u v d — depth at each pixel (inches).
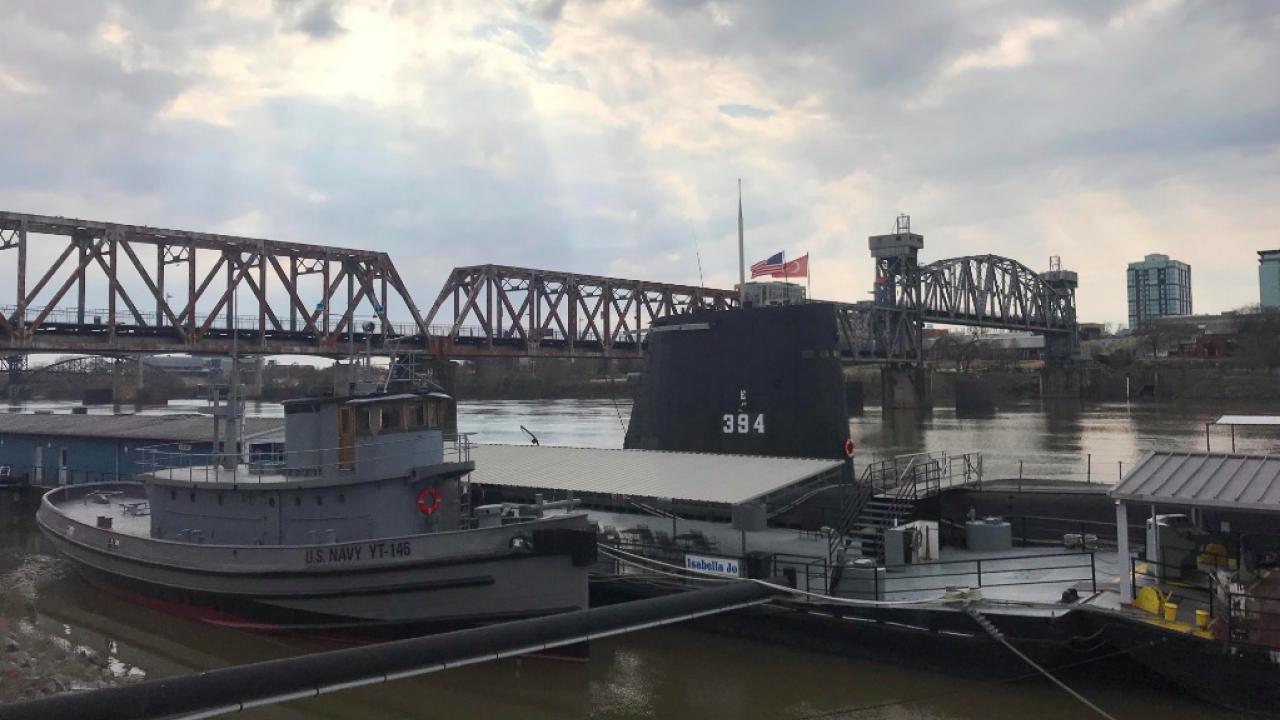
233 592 867.4
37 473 1760.6
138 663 828.6
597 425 3922.2
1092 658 655.8
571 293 3654.0
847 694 713.6
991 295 5812.0
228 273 2596.0
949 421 4141.2
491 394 6924.2
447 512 895.7
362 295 2940.5
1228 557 708.0
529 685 745.6
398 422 865.5
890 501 917.2
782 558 798.5
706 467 906.1
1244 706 583.8
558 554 748.6
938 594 743.1
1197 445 2642.7
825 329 899.4
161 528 976.3
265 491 884.0
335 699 727.1
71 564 1176.2
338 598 818.2
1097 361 6692.9
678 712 691.4
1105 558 824.9
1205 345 6289.4
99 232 2240.4
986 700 682.8
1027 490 960.9
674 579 837.2
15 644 864.9
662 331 1045.2
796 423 916.6
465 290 3383.4
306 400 871.1
